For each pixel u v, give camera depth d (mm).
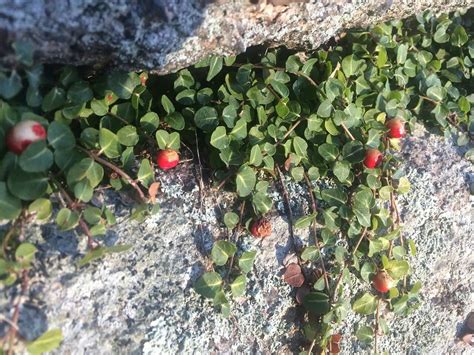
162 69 148
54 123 133
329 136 173
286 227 164
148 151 158
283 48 179
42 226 132
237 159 159
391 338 178
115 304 136
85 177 136
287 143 169
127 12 130
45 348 120
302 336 162
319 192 170
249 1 143
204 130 161
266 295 157
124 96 149
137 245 143
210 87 172
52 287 127
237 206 160
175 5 133
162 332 139
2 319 119
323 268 163
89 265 134
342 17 167
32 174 129
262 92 170
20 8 120
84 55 135
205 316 147
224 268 152
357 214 168
